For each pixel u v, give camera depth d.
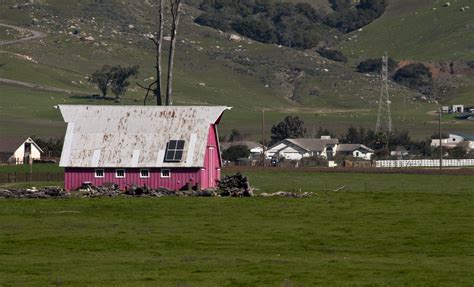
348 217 196.38
